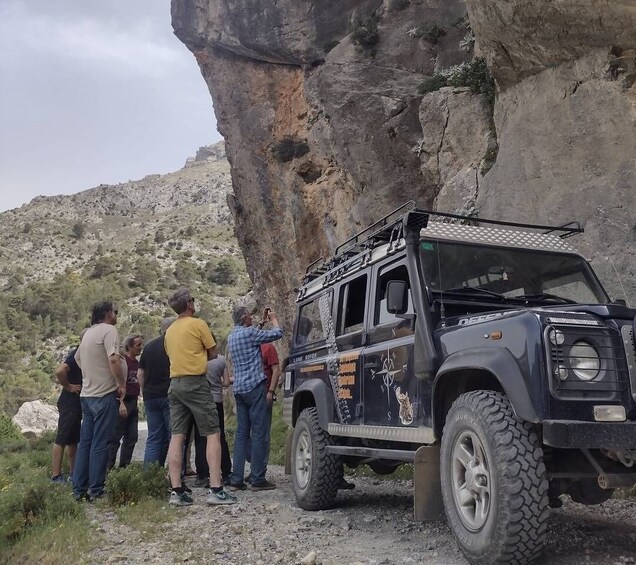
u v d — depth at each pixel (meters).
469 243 5.61
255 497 7.84
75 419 9.12
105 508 7.08
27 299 143.75
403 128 17.92
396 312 5.21
